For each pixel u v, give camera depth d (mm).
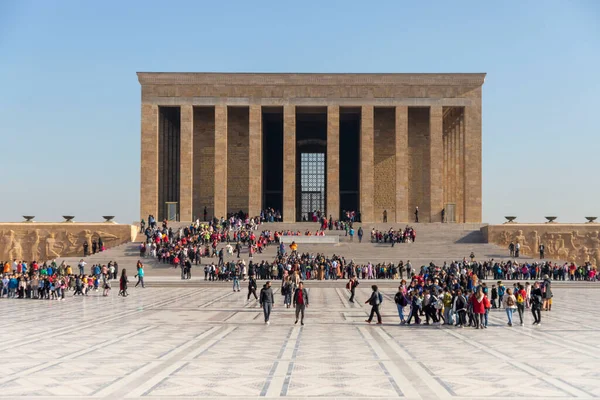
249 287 40625
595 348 22609
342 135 97875
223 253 62594
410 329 28078
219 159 85500
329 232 75750
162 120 89375
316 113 91250
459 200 90875
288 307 37188
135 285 52656
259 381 16984
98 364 19359
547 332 27047
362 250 68312
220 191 85312
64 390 15992
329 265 59031
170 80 85625
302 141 97625
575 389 16109
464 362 19797
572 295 46031
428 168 91000
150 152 84875
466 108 85438
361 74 85750
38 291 43469
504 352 21703
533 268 57688
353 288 40125
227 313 34000
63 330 27109
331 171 85000
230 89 85875
